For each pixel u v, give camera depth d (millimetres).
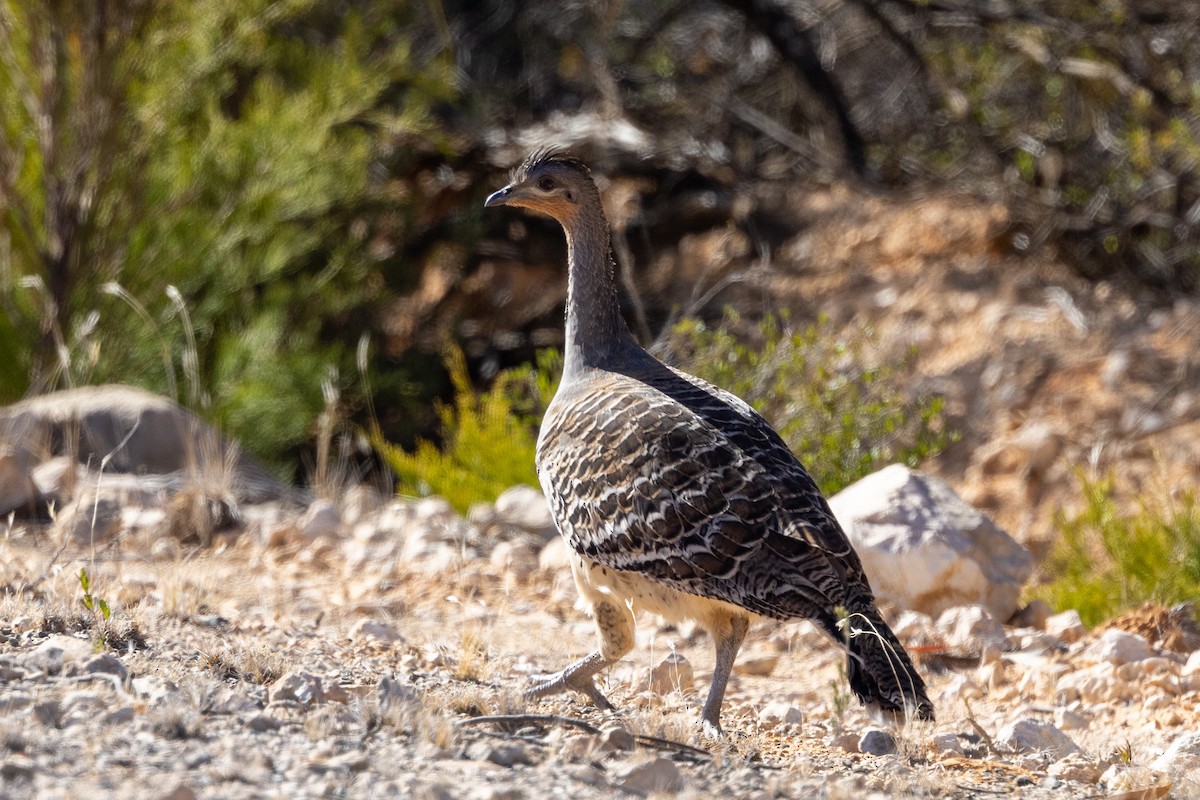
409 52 27359
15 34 21328
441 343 26625
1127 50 23641
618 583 8742
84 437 16000
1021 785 7828
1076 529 14430
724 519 8016
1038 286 23344
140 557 12859
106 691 7281
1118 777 7801
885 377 15836
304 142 22906
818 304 24031
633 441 8469
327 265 25625
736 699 9977
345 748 6828
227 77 23641
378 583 12594
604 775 6820
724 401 8969
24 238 21391
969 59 25797
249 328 22734
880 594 12258
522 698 8461
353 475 20328
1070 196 24391
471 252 27438
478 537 14453
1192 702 9977
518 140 27438
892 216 25750
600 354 10023
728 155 27328
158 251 22172
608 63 28766
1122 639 11094
